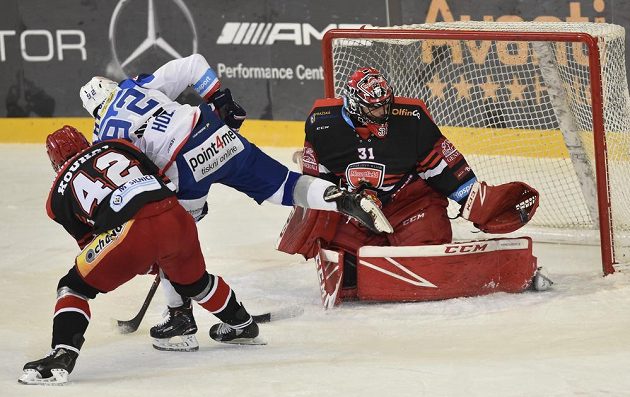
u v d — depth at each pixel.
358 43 15.98
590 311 12.58
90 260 10.59
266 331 12.56
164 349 11.84
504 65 20.05
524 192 13.58
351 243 13.80
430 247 13.16
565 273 14.53
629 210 14.75
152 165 11.09
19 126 25.95
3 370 11.05
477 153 19.55
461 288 13.30
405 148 13.70
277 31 23.67
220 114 12.71
